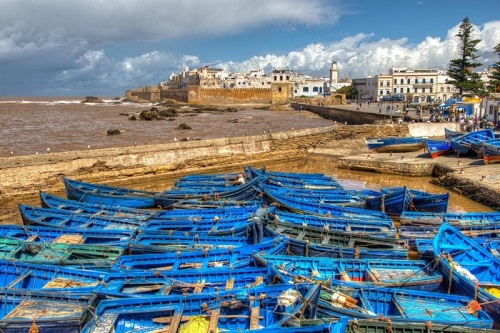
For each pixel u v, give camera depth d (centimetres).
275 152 4528
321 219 2159
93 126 7144
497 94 5653
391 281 1447
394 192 2420
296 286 1268
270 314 1238
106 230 1998
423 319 1182
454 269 1439
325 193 2742
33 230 1991
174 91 16225
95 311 1198
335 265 1582
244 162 4294
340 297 1315
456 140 3725
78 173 3381
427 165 3578
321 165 4228
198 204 2486
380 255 1723
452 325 1141
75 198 2703
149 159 3759
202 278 1490
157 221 2133
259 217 1919
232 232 1981
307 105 10762
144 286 1444
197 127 6919
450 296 1322
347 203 2553
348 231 1983
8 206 2980
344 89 13512
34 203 3062
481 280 1513
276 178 3073
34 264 1530
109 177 3516
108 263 1619
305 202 2416
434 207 2416
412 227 2058
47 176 3241
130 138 5428
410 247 1922
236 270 1488
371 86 11869
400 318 1165
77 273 1510
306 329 1038
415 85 10931
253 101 14825
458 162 3519
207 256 1677
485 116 5316
